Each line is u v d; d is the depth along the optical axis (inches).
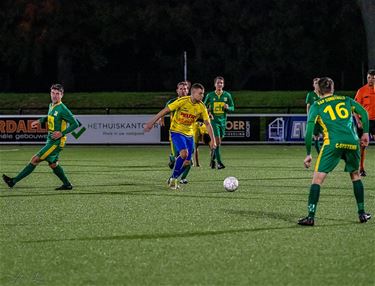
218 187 1230.9
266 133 2449.6
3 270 629.0
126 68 3868.1
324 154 832.9
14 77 3846.0
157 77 3725.4
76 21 3555.6
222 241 739.4
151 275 605.9
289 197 1088.2
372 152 2138.3
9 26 3565.5
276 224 839.1
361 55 3629.4
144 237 762.8
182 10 3481.8
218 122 1610.5
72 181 1341.0
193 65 3659.0
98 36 3624.5
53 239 757.3
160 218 886.4
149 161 1844.2
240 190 1182.3
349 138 830.5
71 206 998.4
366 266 632.4
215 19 3629.4
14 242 743.1
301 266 632.4
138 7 3545.8
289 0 3511.3
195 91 1182.9
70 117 1184.8
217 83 1619.1
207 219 877.2
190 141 1218.0
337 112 837.8
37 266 641.0
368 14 3221.0
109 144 2477.9
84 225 839.7
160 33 3681.1
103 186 1253.7
